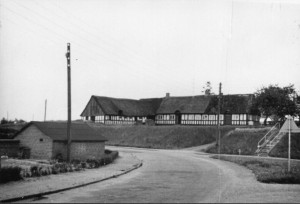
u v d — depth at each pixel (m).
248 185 16.20
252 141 47.06
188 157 38.69
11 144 32.47
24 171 19.39
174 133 62.16
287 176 17.53
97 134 35.38
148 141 61.72
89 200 11.93
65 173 20.75
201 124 72.25
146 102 85.19
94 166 25.23
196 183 16.81
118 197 12.59
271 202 11.82
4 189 14.07
